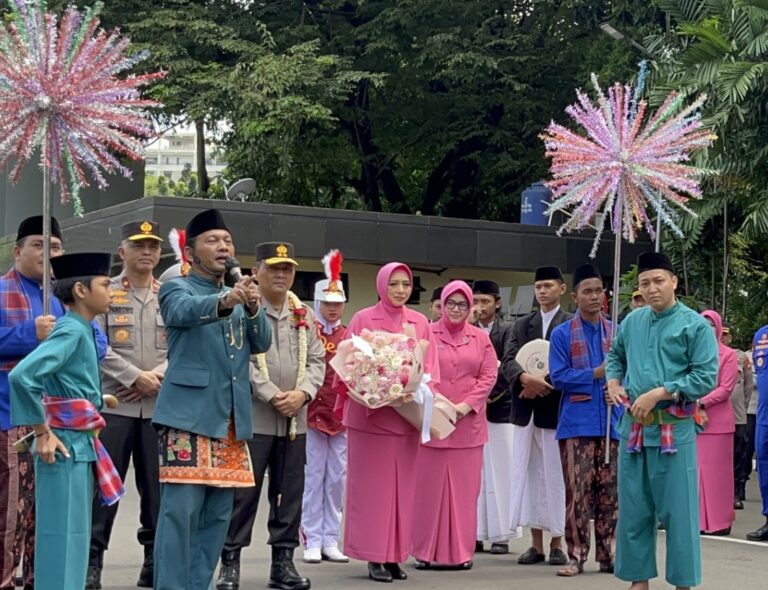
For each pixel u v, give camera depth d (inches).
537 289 303.3
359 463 258.5
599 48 671.1
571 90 739.4
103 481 187.5
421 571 272.2
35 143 194.1
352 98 756.6
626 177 248.8
